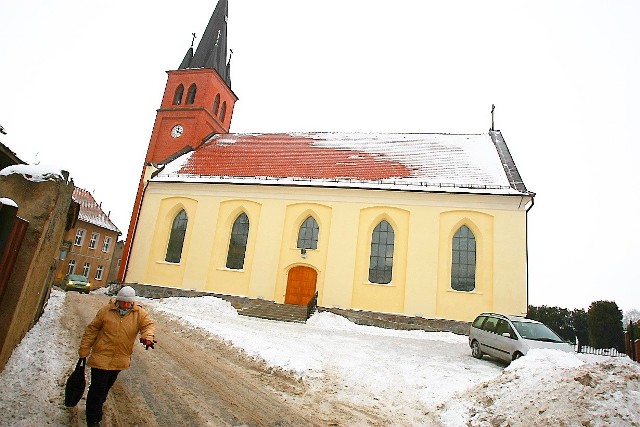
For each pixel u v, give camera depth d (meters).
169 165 29.61
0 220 4.96
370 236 23.58
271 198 25.44
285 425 6.01
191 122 33.09
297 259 24.14
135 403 6.23
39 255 6.61
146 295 25.52
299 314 21.77
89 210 46.66
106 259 47.38
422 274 21.94
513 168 23.94
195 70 34.56
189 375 8.22
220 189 26.44
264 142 31.47
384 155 27.06
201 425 5.68
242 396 7.21
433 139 28.47
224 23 38.44
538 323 12.78
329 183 24.58
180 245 26.58
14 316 5.95
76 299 20.36
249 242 25.20
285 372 9.12
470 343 14.14
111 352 5.14
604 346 30.77
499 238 21.48
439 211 22.61
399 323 21.23
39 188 6.21
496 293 20.84
